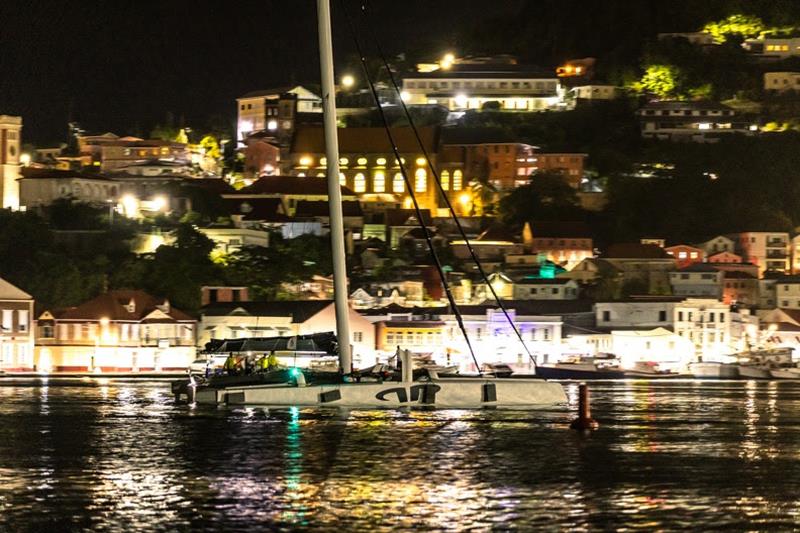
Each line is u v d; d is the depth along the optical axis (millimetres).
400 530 133750
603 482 165875
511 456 190375
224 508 144875
